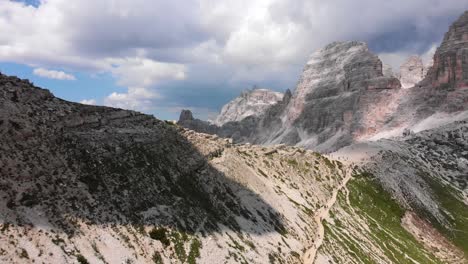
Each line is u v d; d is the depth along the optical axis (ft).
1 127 208.44
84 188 223.10
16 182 192.13
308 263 330.95
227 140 501.97
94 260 186.29
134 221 230.89
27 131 220.02
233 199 356.18
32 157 211.20
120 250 203.10
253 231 325.21
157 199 263.29
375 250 468.75
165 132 347.36
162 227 242.17
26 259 162.81
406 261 487.61
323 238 411.34
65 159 229.86
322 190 597.11
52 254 173.17
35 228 178.81
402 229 625.00
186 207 279.49
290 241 357.61
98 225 207.72
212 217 297.53
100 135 272.31
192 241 249.75
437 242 636.89
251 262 275.39
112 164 256.93
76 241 188.96
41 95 257.96
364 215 587.68
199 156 370.73
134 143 294.25
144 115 343.87
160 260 218.18
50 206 195.62
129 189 249.96
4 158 195.93
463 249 650.02
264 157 577.02
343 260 386.32
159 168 295.69
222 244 271.49
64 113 258.98
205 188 332.19
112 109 309.01
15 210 179.93
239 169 421.18
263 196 408.46
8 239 164.86
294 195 501.15
